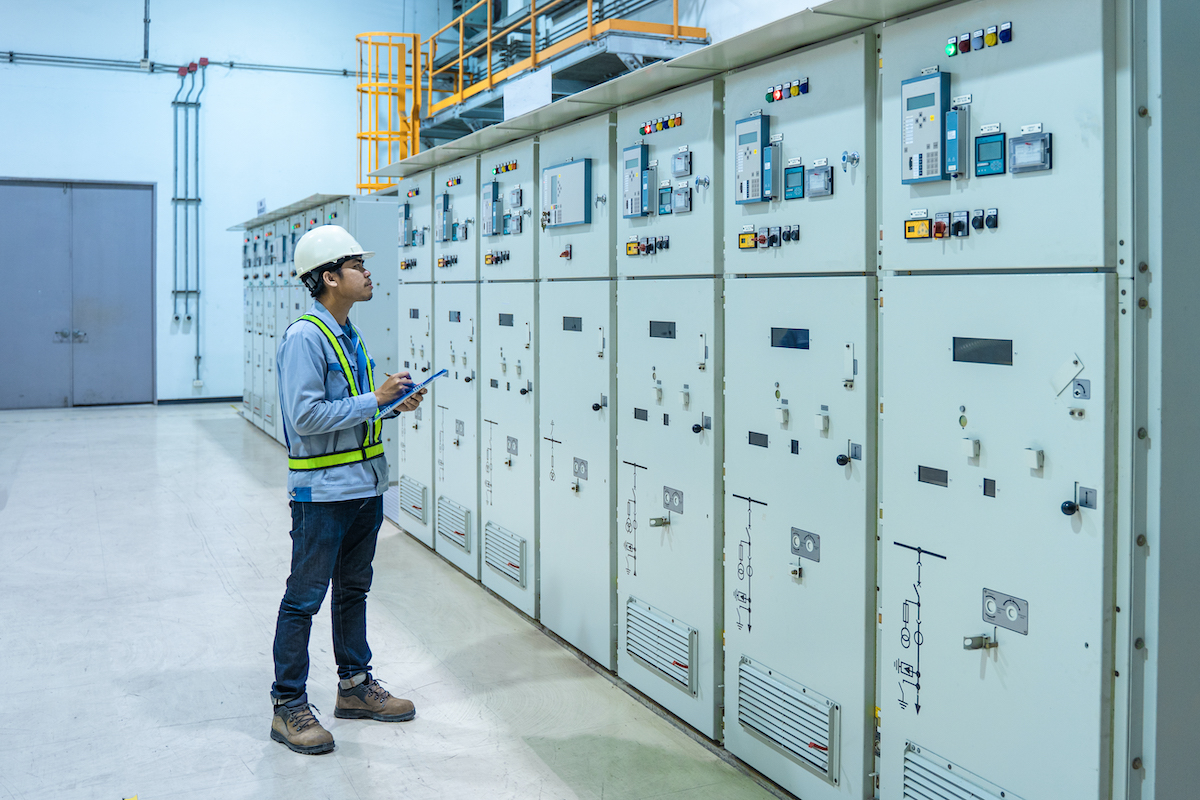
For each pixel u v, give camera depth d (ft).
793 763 9.36
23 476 25.96
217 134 39.93
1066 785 6.74
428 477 19.10
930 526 7.72
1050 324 6.66
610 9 23.43
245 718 11.37
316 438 10.25
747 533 9.86
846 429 8.50
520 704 11.79
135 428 35.04
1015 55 6.77
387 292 25.03
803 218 8.84
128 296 40.37
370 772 10.04
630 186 11.40
